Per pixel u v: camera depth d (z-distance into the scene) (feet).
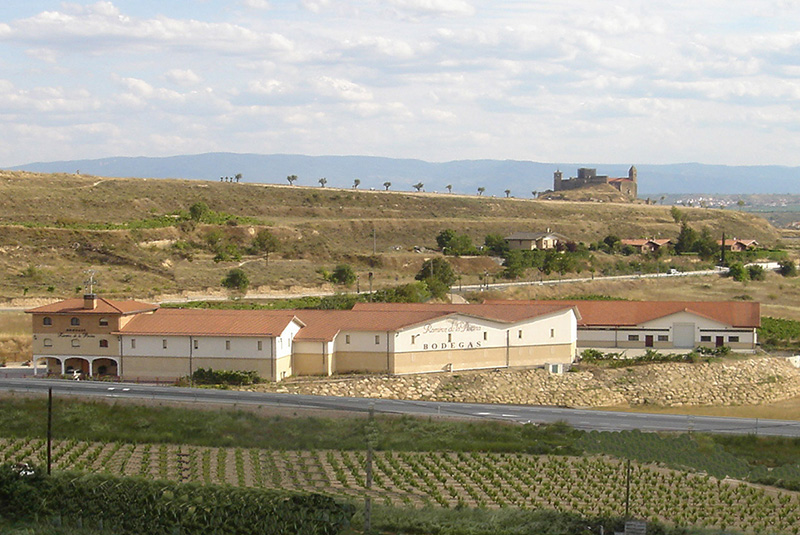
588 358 328.70
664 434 213.66
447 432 222.48
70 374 296.71
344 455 205.77
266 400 247.50
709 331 350.84
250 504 156.15
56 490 163.43
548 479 193.06
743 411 293.23
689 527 162.81
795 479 190.80
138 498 158.81
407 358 305.32
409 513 164.25
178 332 295.07
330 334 304.50
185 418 230.27
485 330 317.63
